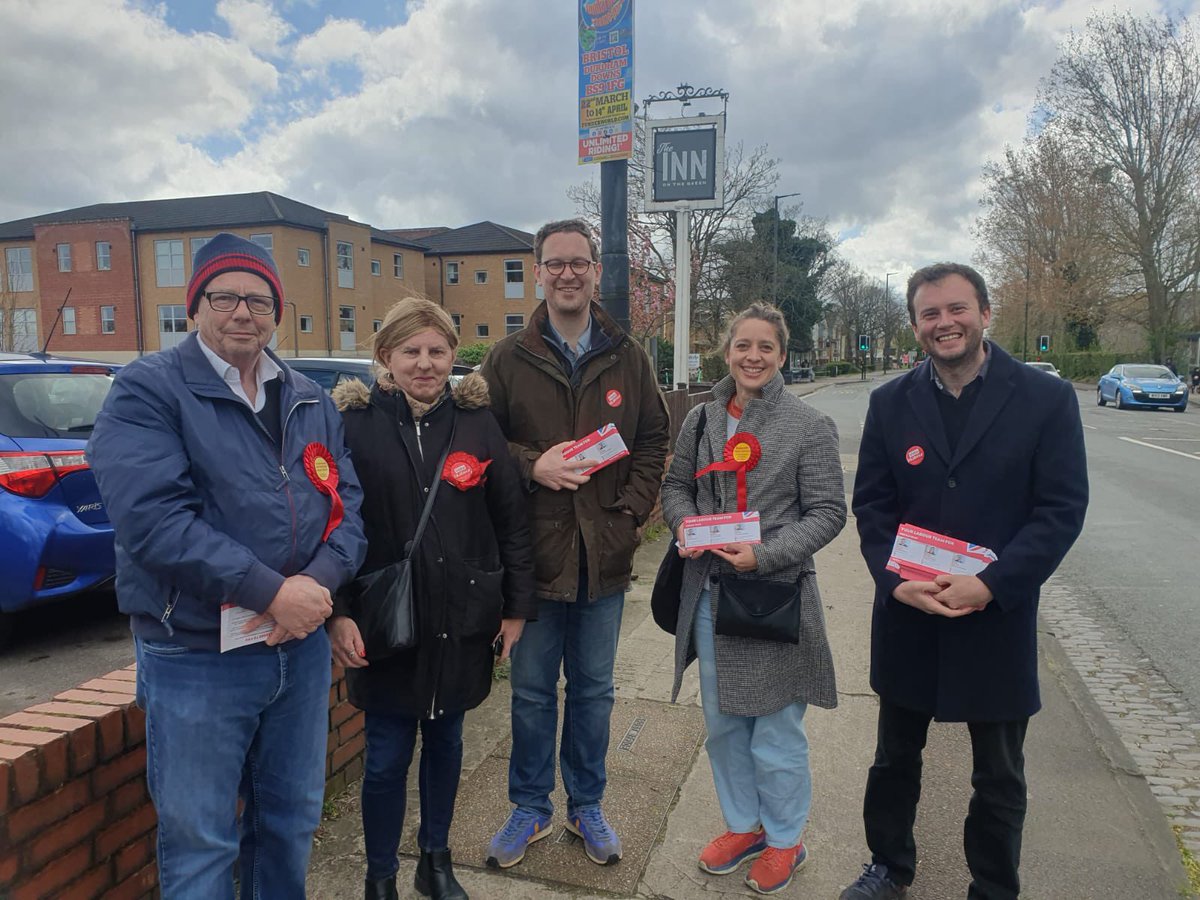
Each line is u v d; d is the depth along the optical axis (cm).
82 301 4075
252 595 169
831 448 246
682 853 261
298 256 3847
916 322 219
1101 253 3550
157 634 173
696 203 845
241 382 188
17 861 177
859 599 541
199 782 175
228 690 177
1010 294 4438
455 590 222
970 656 211
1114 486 1021
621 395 257
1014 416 208
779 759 246
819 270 4375
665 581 262
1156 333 3384
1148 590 585
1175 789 312
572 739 266
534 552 250
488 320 4669
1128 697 401
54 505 409
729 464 245
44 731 190
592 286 256
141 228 3953
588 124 583
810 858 261
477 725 355
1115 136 3266
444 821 238
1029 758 329
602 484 255
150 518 163
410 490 221
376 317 4303
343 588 215
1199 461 1243
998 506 210
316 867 254
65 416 431
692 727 349
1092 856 261
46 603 410
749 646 243
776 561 235
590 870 253
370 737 228
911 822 239
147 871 213
